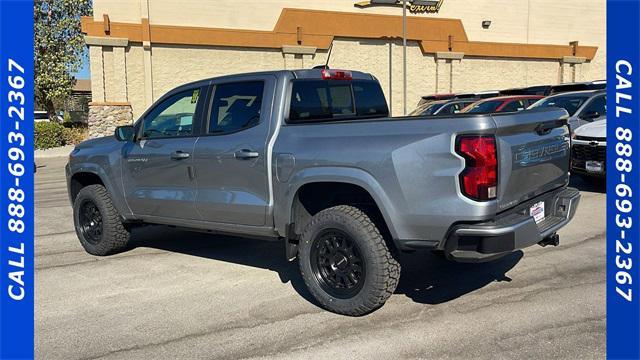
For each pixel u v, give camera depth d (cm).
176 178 532
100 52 2372
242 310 439
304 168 430
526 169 397
